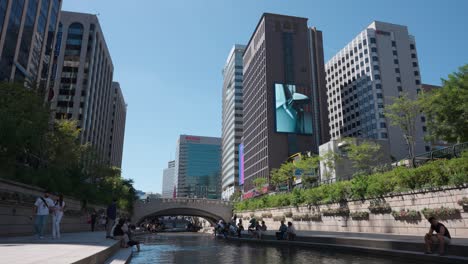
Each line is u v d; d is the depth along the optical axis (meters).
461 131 31.03
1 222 15.78
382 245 16.05
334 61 145.12
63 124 38.19
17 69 47.84
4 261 6.13
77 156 37.72
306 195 39.81
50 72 59.22
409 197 23.44
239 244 27.36
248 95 135.25
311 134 107.31
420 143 107.19
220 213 78.62
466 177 19.03
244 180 130.38
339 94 139.12
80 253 8.15
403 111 45.97
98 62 95.00
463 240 15.85
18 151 22.97
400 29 129.00
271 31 117.25
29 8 50.94
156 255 16.89
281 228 26.98
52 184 24.72
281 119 106.94
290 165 64.50
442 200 20.61
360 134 122.88
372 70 122.00
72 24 89.81
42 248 9.24
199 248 22.45
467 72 31.16
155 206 77.88
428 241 13.13
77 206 31.06
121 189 63.28
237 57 163.50
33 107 25.83
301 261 13.70
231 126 158.62
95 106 92.12
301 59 116.31
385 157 59.47
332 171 52.88
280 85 110.31
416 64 126.31
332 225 34.00
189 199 78.88
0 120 21.31
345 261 13.49
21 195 17.91
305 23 121.31
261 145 111.62
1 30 43.62
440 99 32.12
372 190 27.36
